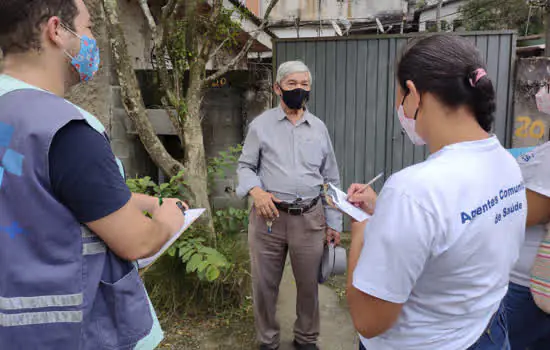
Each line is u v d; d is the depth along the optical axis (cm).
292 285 349
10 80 97
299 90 221
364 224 123
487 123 99
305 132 233
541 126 450
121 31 280
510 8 880
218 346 262
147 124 298
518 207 103
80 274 94
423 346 101
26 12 94
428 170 91
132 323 105
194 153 310
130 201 100
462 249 91
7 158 89
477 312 100
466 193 90
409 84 98
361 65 472
